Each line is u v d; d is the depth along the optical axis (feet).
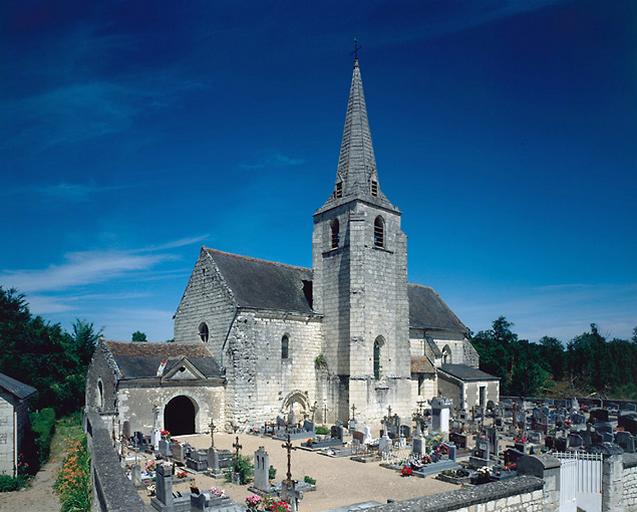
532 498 46.70
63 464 89.61
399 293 145.28
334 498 67.77
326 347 138.82
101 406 119.24
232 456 84.99
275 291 140.67
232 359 122.93
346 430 123.65
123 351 118.01
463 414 145.48
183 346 128.67
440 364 174.81
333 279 139.64
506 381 241.14
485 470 73.67
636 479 58.23
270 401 127.44
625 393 262.06
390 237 144.05
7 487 77.25
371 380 131.75
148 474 75.46
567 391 269.85
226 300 128.26
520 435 112.37
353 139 146.72
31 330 166.09
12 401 80.64
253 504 59.11
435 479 77.71
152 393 112.57
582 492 53.26
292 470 83.61
